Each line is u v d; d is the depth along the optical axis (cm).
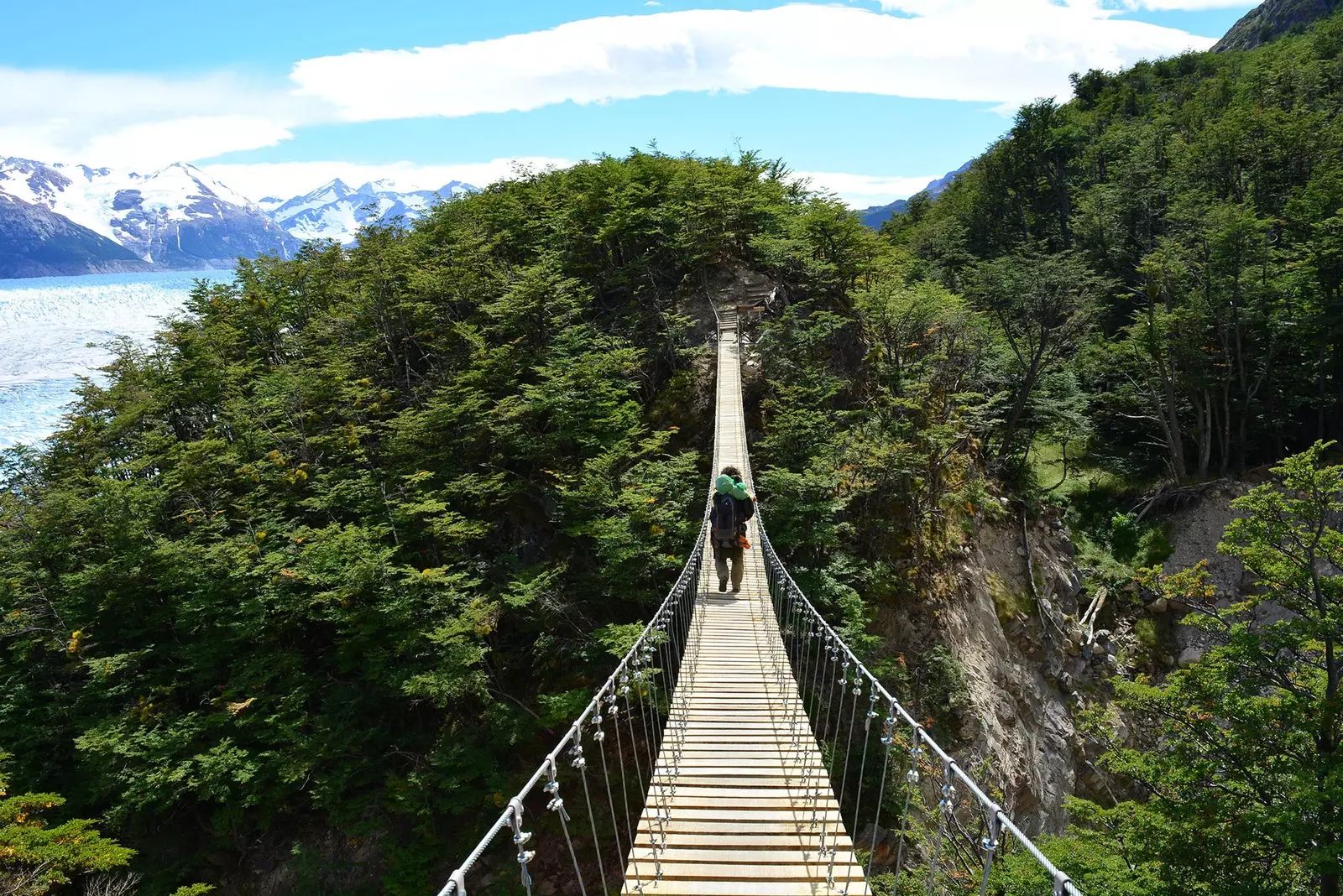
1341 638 1248
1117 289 4016
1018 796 2205
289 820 2192
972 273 3959
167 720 2217
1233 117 4322
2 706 2297
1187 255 3303
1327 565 1650
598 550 2195
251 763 2053
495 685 2247
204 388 3250
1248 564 1429
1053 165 5556
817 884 598
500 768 2114
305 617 2406
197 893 1571
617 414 2495
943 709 2141
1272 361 3291
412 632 2109
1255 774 1280
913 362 2973
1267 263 3109
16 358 11200
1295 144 3941
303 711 2183
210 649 2283
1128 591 2984
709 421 2755
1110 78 7819
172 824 2223
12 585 2467
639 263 3275
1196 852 1202
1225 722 1678
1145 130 4853
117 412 3238
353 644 2214
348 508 2542
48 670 2389
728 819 710
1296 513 1357
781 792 763
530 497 2578
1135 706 1480
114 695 2292
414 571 2095
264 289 3822
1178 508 3191
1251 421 3359
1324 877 1148
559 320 2923
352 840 2108
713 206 3219
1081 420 3306
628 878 610
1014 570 2830
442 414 2547
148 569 2448
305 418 2933
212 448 2756
